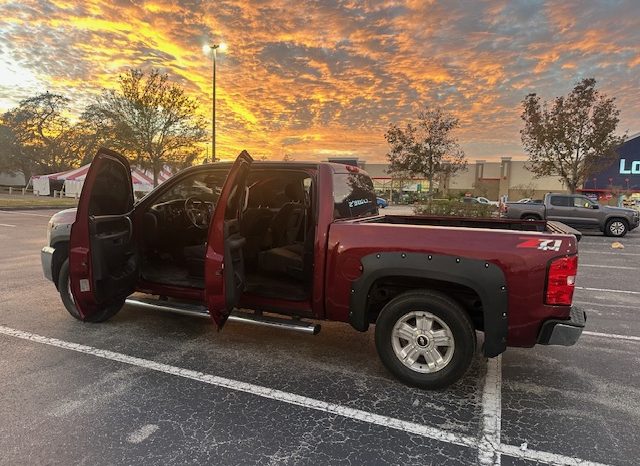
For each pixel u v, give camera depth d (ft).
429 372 11.30
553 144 82.28
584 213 56.95
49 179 130.93
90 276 13.30
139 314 17.04
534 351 14.38
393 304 11.55
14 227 48.19
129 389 11.05
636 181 137.28
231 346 14.10
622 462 8.54
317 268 12.46
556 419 10.11
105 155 13.80
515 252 10.47
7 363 12.42
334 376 12.12
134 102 87.86
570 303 10.30
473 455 8.71
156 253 16.52
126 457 8.32
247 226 15.29
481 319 11.68
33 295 19.54
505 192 218.59
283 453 8.61
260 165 13.93
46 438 8.86
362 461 8.43
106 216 14.05
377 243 11.58
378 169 233.55
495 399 11.03
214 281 12.09
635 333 16.34
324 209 12.66
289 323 12.91
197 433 9.20
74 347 13.67
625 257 36.83
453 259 10.82
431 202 65.16
